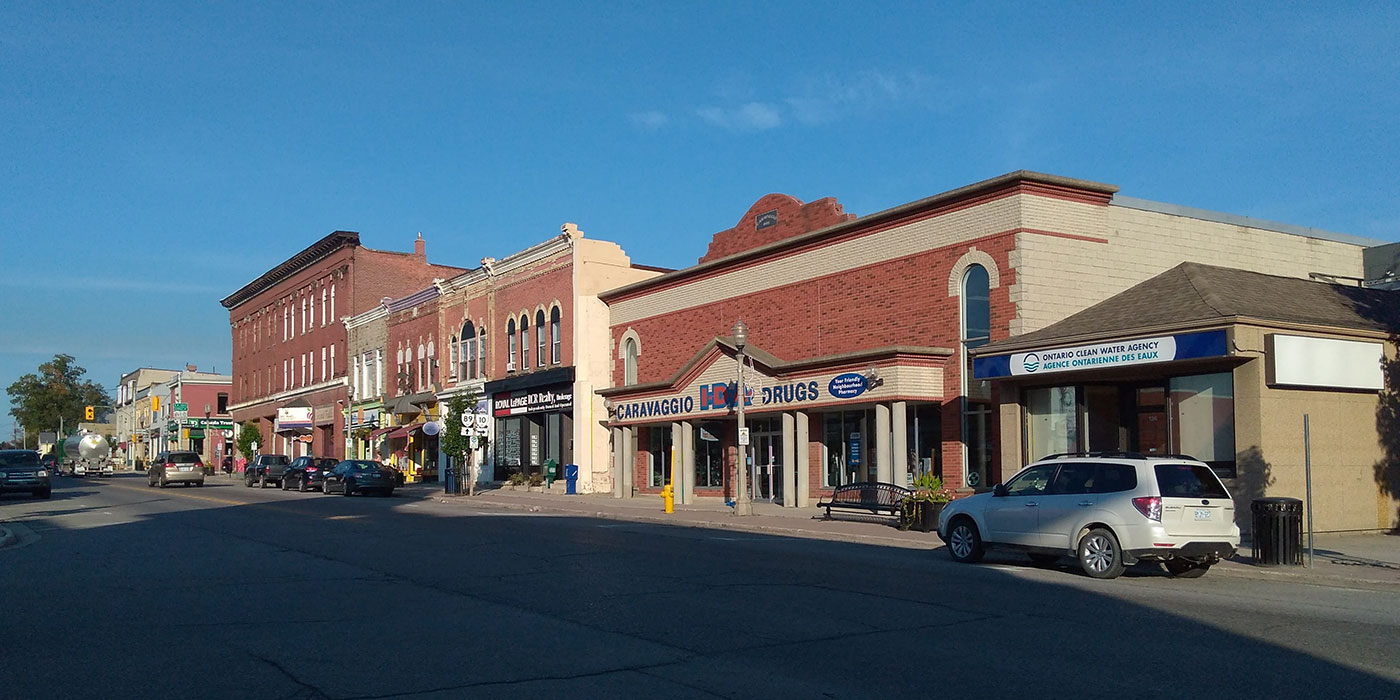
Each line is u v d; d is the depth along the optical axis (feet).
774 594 42.91
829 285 98.12
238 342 291.99
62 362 443.73
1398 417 70.85
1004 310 80.64
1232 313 63.05
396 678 27.86
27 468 131.13
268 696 25.99
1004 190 81.30
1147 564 54.60
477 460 161.99
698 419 110.52
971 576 49.47
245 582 47.60
